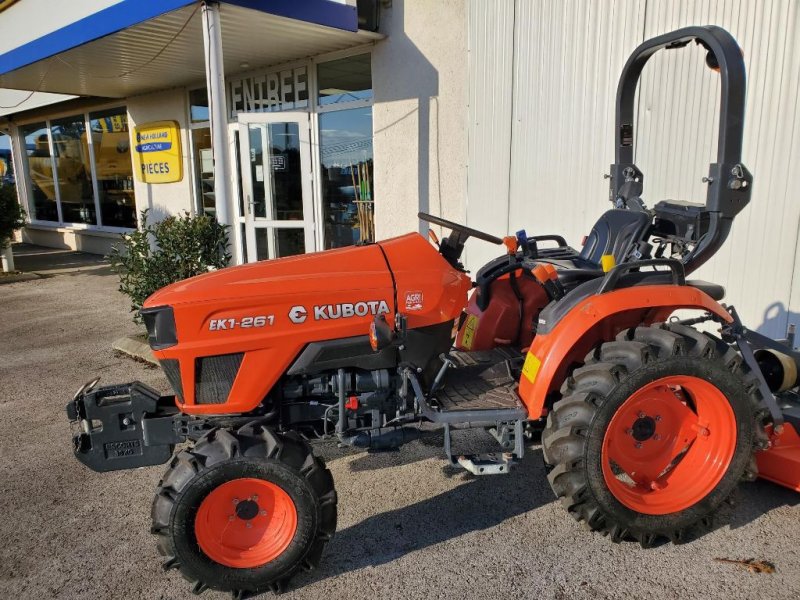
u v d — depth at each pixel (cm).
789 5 411
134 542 296
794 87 416
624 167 356
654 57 488
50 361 579
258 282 271
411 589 255
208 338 264
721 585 251
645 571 262
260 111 884
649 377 265
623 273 280
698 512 279
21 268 1157
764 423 293
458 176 669
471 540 288
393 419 288
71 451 393
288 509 254
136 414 285
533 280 347
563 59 552
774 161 432
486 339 349
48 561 281
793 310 436
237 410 271
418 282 285
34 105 1346
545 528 297
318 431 296
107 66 838
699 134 466
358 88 754
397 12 683
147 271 561
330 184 815
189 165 1025
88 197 1358
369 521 306
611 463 315
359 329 277
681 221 307
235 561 249
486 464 274
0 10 1000
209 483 242
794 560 266
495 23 604
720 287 323
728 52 275
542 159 586
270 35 674
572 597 247
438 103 669
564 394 275
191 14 589
